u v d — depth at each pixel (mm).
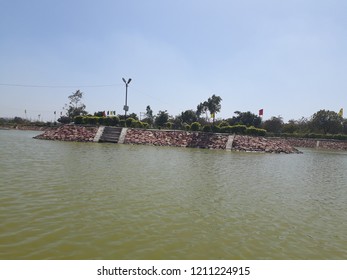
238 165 21406
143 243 6699
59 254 5965
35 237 6625
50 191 10430
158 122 71000
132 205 9453
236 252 6570
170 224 8008
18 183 11312
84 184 11805
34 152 21578
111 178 13352
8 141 30938
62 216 8031
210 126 43344
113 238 6848
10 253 5867
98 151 24859
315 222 9039
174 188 12250
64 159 18531
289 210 10172
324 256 6633
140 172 15461
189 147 36688
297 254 6656
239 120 73312
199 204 10125
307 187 14648
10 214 7934
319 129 68688
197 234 7430
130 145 34406
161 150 30047
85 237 6793
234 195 11805
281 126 74000
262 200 11312
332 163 27766
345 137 58781
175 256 6203
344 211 10500
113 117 42562
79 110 76312
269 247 6938
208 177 15414
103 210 8758
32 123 82438
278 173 18812
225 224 8305
